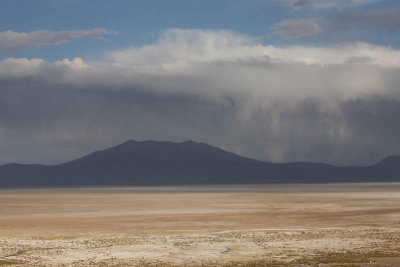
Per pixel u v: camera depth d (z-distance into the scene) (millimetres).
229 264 42719
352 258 44594
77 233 66250
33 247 52594
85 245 53812
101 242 55938
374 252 48031
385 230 65000
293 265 41531
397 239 56625
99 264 43375
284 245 53062
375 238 57469
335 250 49625
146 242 55688
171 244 54188
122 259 45750
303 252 48688
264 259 45062
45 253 49000
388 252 47938
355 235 60125
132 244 54312
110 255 47844
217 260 45000
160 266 42188
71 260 45375
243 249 50781
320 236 59469
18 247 52500
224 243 54625
